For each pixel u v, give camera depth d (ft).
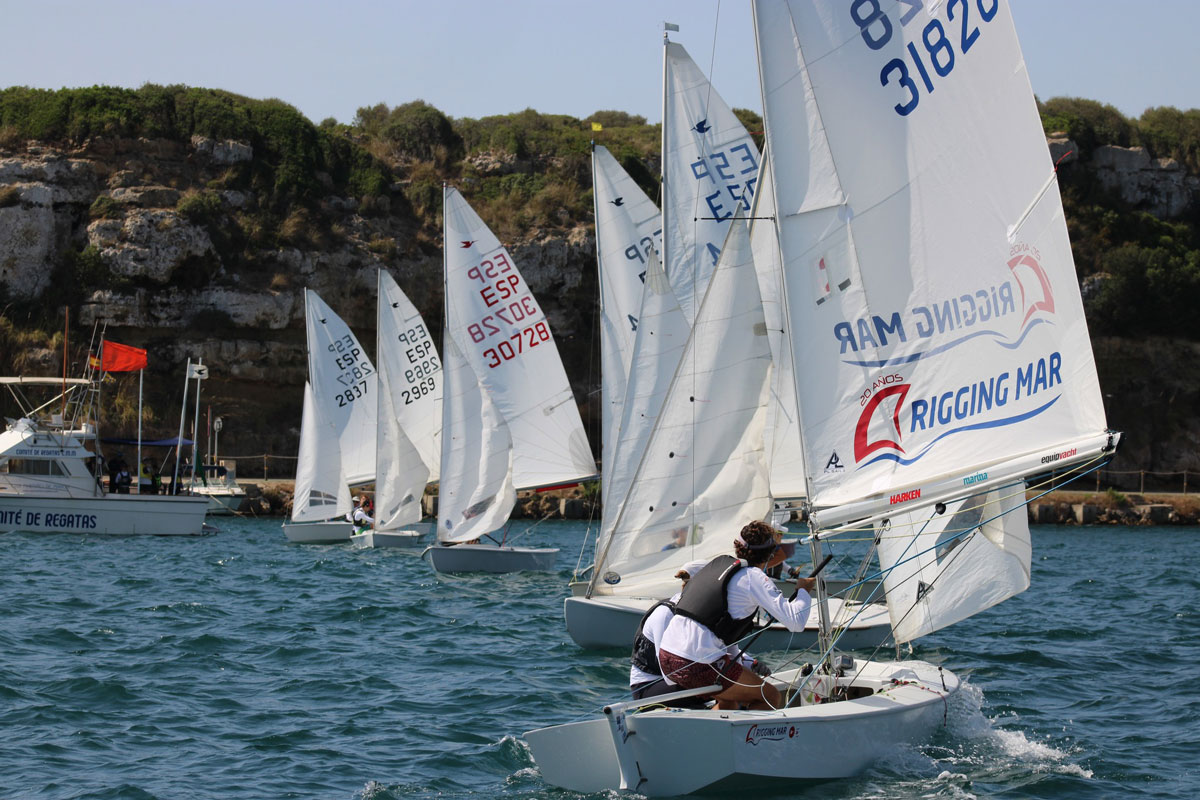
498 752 56.54
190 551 173.99
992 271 48.60
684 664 48.85
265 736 59.26
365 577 138.82
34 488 200.03
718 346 79.61
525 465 160.25
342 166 373.40
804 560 139.44
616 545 82.94
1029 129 47.39
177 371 320.50
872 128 50.14
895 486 49.16
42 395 303.27
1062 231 46.75
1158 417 373.81
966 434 49.11
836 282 49.88
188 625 95.40
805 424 49.70
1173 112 453.17
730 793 47.88
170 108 354.54
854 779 50.57
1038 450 47.19
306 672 76.28
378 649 85.66
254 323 328.70
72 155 335.88
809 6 49.80
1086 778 52.06
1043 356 47.39
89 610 102.73
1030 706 67.41
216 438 297.74
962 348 49.29
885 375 49.96
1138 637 94.12
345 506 208.74
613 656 83.76
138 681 71.77
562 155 410.31
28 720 61.41
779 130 49.75
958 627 98.22
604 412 118.42
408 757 55.72
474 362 158.51
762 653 83.46
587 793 49.16
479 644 88.63
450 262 157.58
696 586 49.70
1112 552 194.90
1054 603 116.88
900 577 63.16
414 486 189.26
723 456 79.97
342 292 347.56
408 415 190.49
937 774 51.75
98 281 319.06
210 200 334.85
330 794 49.83
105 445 303.07
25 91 359.66
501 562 144.46
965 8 48.42
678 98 107.14
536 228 367.66
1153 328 383.24
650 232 119.44
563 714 64.90
